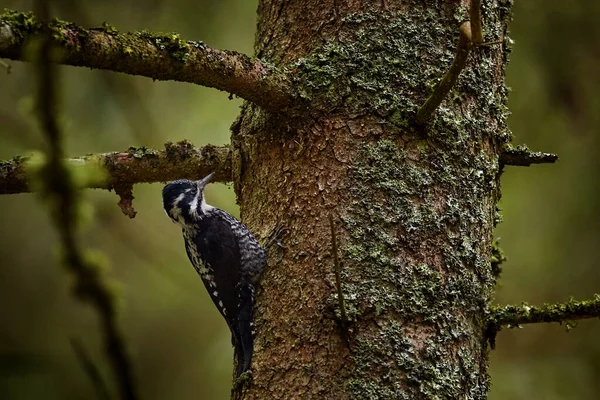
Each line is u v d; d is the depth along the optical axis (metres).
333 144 7.34
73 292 3.22
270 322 7.32
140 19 11.84
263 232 7.68
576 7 11.91
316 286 7.08
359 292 6.86
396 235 7.01
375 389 6.62
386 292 6.85
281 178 7.65
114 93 12.00
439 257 7.02
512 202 12.39
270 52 8.01
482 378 7.08
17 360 12.91
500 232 12.39
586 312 7.04
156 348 13.44
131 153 8.20
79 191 3.44
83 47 6.12
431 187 7.15
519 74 11.99
